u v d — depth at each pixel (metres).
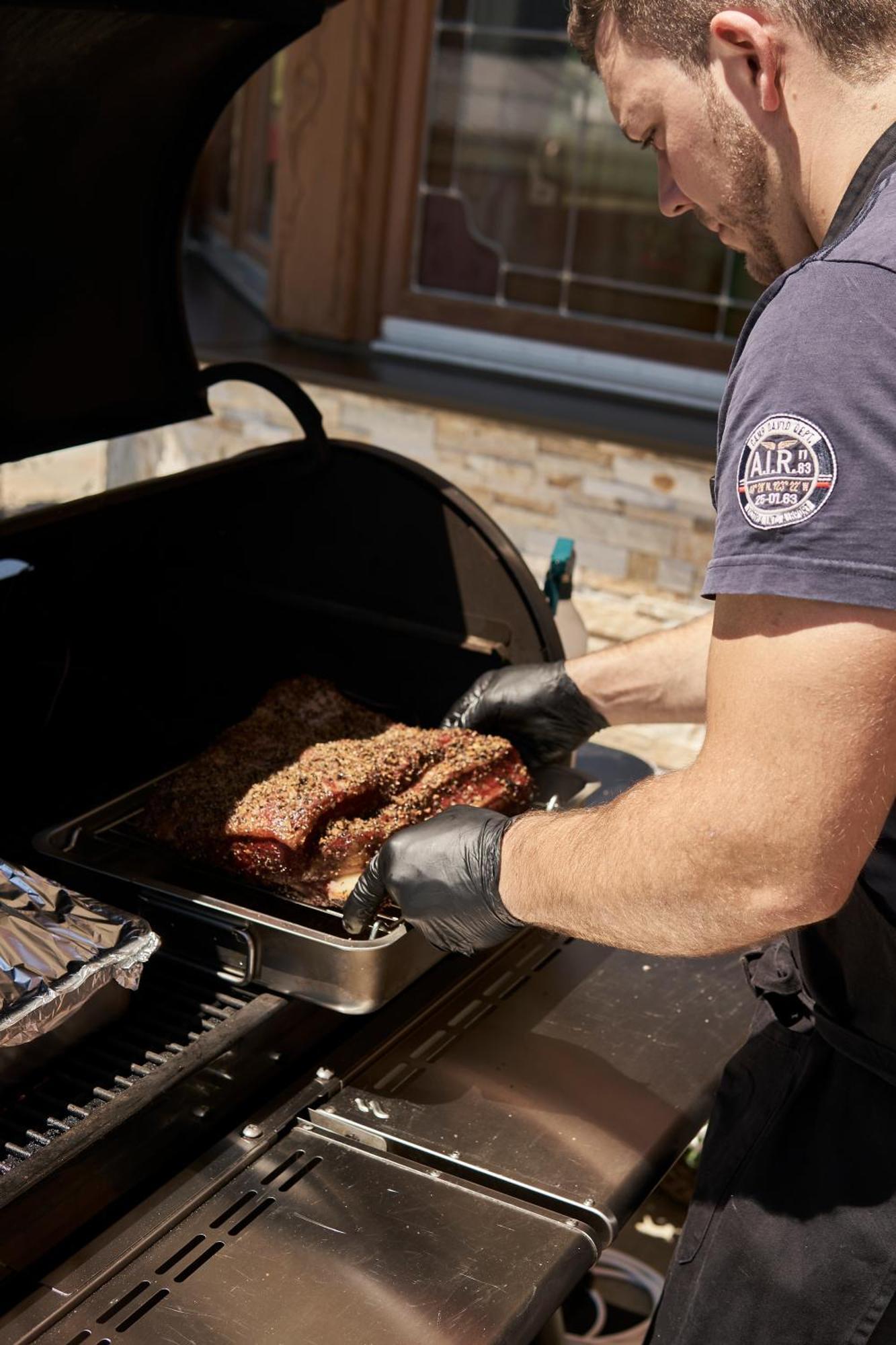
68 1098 1.15
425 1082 1.28
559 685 1.60
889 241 0.92
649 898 1.02
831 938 1.20
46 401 1.59
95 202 1.58
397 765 1.48
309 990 1.25
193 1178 1.13
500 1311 1.02
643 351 3.67
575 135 3.56
